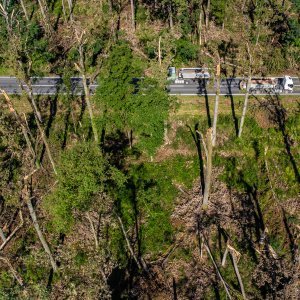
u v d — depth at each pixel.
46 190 49.12
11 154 50.78
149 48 63.41
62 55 66.44
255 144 55.22
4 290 35.69
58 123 56.88
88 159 35.25
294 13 74.88
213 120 53.16
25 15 67.75
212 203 49.56
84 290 38.72
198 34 71.00
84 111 58.09
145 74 52.50
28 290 36.38
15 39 49.00
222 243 45.75
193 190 51.09
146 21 73.62
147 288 42.38
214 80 62.31
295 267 38.25
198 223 47.59
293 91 61.53
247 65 63.03
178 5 67.06
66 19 73.56
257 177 52.12
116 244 45.53
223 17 71.62
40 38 68.12
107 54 62.44
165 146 55.03
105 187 39.34
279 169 52.66
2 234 42.34
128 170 52.34
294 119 57.50
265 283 41.69
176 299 41.53
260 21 70.19
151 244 45.94
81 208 36.62
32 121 56.47
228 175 52.25
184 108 58.22
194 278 43.09
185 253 45.09
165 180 51.75
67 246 45.16
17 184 47.50
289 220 47.53
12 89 61.72
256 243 45.41
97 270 41.56
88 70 63.97
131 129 55.16
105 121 53.16
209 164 44.50
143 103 44.75
